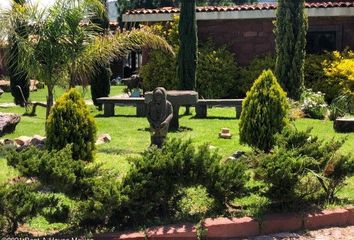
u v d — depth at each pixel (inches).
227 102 504.4
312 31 652.7
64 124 253.8
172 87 652.7
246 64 662.5
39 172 175.9
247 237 184.4
